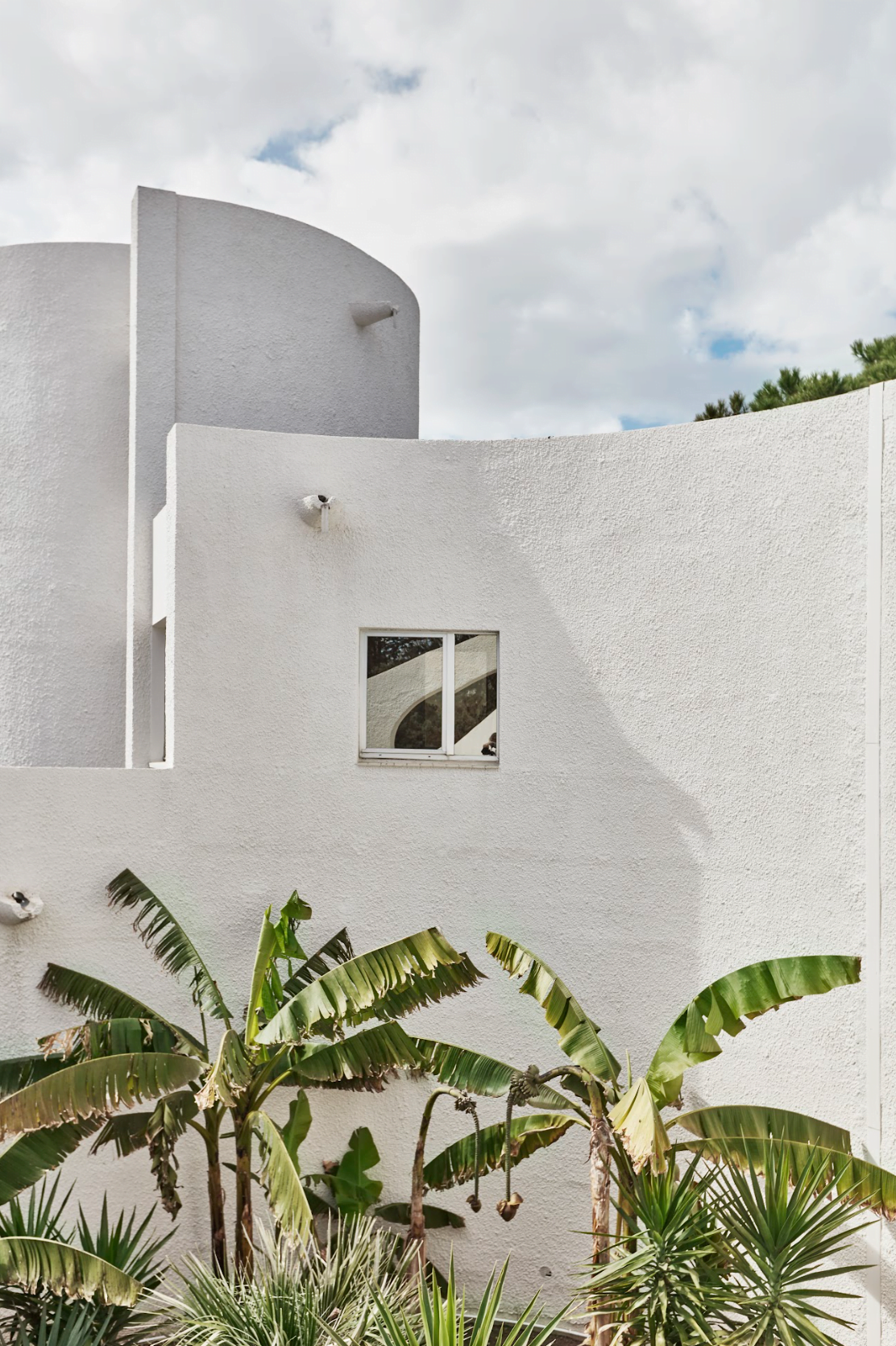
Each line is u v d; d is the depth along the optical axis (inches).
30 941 288.5
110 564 422.3
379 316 437.7
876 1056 269.4
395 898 321.1
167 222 398.9
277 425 419.2
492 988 318.3
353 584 328.8
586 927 315.0
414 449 334.0
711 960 300.7
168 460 328.8
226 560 322.0
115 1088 221.9
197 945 308.3
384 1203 313.6
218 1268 256.7
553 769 321.4
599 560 321.4
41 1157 228.8
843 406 286.7
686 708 308.7
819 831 285.6
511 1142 278.5
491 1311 193.2
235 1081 223.8
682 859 306.7
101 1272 204.8
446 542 331.6
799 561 293.1
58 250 426.6
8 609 418.3
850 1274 269.9
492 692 332.5
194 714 315.3
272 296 420.2
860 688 280.4
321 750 323.3
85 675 416.8
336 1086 302.2
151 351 393.7
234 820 315.3
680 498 313.0
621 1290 215.6
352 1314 221.6
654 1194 215.9
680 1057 231.9
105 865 299.9
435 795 325.1
